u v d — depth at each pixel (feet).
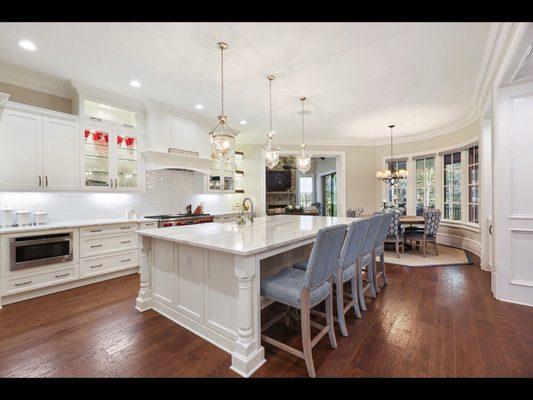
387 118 15.98
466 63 9.32
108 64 9.43
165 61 9.21
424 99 12.85
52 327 7.36
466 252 16.38
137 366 5.70
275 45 8.21
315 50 8.48
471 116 15.24
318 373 5.47
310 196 35.76
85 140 11.60
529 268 8.74
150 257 8.59
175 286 7.72
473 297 9.41
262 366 5.72
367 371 5.51
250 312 5.66
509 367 5.57
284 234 7.50
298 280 6.35
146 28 7.38
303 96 12.41
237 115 15.39
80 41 8.02
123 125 12.76
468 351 6.14
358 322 7.66
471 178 16.53
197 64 9.41
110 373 5.48
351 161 22.30
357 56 8.84
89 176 12.09
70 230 10.39
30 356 6.03
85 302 9.11
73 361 5.86
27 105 9.96
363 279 11.46
